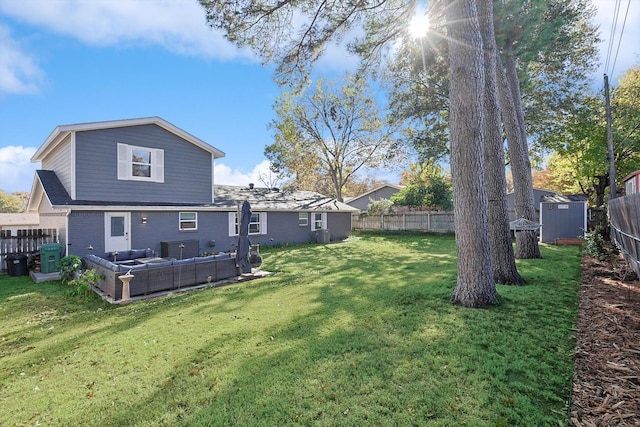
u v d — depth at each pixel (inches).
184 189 486.9
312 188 1195.3
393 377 111.1
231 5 230.1
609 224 372.2
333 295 226.1
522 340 136.4
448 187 772.0
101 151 404.8
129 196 428.8
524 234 355.3
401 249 504.4
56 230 392.5
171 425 93.1
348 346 137.3
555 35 323.9
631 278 237.5
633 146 607.5
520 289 217.6
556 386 102.7
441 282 245.1
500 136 256.8
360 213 896.9
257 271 343.3
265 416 94.3
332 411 94.6
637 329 142.8
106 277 257.0
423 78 641.0
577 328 148.1
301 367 121.3
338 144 960.9
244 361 129.1
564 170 779.4
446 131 711.7
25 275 349.1
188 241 460.8
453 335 143.6
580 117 613.6
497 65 353.7
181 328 171.6
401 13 279.7
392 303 196.5
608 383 102.2
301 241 650.2
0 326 192.1
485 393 99.7
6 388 118.6
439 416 90.3
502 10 298.7
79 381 120.6
